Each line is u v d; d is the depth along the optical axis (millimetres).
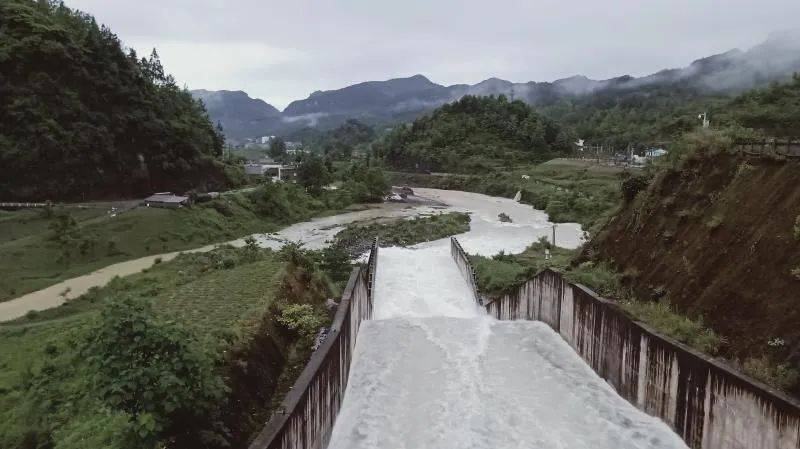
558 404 16688
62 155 65875
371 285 30406
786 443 10570
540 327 23766
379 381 18906
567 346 21438
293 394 12539
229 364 14016
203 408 10586
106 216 59500
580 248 27219
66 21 78438
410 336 23406
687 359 13602
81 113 69812
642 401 15812
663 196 21062
